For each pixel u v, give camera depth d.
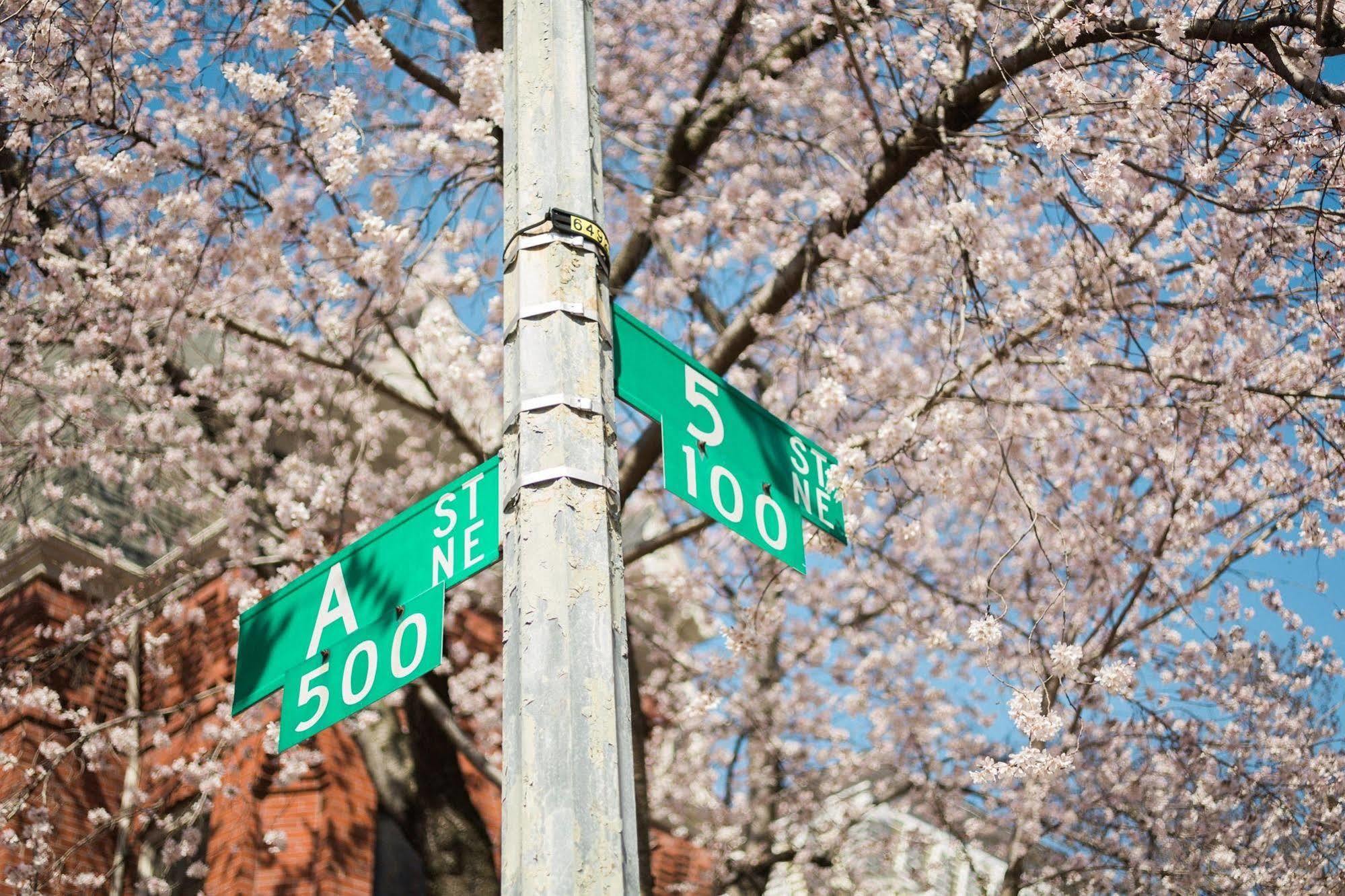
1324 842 12.57
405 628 3.95
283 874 12.22
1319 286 9.08
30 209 10.16
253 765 12.61
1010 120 8.76
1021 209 9.75
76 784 12.44
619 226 12.07
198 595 13.59
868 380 10.76
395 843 13.14
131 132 9.32
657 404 4.03
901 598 13.05
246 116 9.48
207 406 11.56
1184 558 11.96
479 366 10.44
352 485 11.07
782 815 13.32
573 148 3.87
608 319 3.72
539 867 2.75
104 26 9.88
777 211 10.92
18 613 13.09
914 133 8.77
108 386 10.89
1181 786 13.04
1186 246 9.94
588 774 2.87
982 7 9.09
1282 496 11.60
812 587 13.48
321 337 11.18
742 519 4.22
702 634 15.82
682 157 10.71
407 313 11.38
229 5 10.52
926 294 9.85
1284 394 9.56
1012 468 10.99
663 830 15.52
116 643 12.88
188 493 12.72
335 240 9.44
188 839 11.52
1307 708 13.62
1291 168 8.50
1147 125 8.39
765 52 10.69
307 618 4.33
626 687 3.10
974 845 14.19
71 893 11.85
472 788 14.01
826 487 4.80
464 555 3.85
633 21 11.98
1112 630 10.73
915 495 8.84
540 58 4.01
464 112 9.58
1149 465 10.98
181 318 10.34
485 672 13.38
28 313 10.52
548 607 3.08
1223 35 6.93
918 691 13.58
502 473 3.44
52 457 11.27
